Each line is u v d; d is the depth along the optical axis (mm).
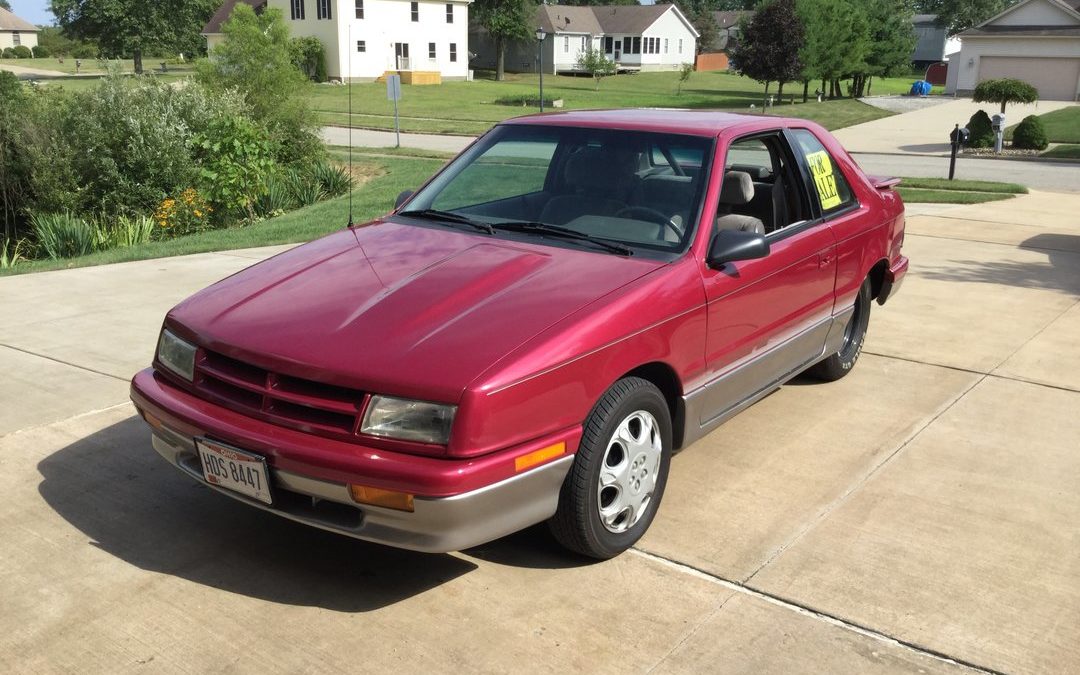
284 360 3217
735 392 4348
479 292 3555
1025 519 4051
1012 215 13219
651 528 3902
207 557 3627
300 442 3115
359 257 4012
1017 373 6059
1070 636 3197
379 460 3008
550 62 79438
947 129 37562
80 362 5941
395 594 3381
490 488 3047
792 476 4445
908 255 9977
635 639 3129
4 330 6688
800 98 57531
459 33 63531
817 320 5016
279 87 21578
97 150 15391
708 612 3293
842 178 5406
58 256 12344
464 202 4543
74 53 96500
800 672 2979
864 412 5328
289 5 58750
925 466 4586
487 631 3158
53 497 4105
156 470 4391
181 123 15695
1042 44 51281
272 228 12102
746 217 4445
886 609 3336
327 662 2982
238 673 2928
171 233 14641
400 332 3285
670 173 4273
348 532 3150
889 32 59156
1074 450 4820
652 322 3588
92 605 3293
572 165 4453
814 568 3600
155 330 6699
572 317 3359
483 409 3008
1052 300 8016
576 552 3586
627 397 3480
